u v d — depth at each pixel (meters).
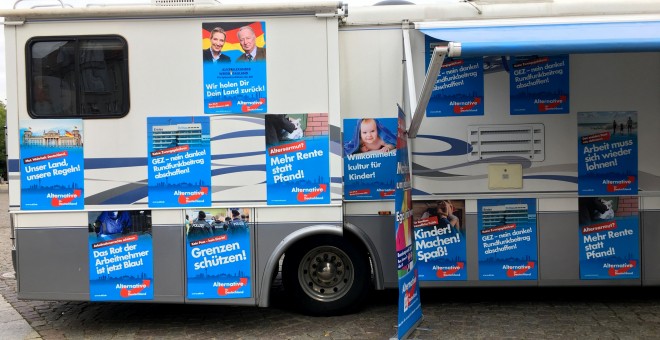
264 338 4.53
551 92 4.91
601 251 4.93
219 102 4.68
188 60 4.66
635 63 4.89
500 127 4.92
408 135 4.62
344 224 4.88
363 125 4.89
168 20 4.65
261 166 4.69
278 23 4.66
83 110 4.65
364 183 4.89
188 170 4.68
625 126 4.90
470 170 4.94
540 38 4.01
